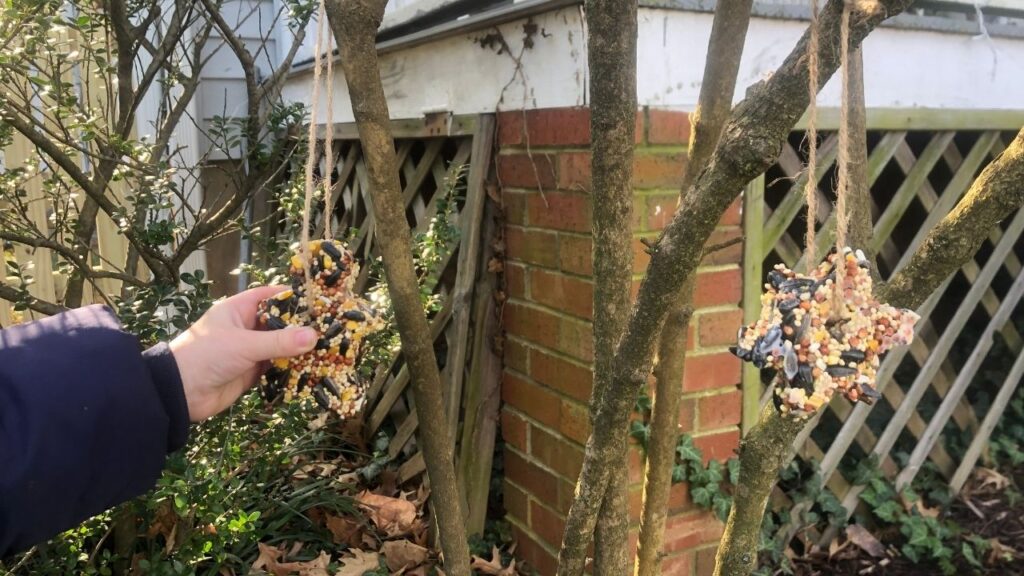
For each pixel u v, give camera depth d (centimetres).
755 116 83
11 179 201
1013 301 288
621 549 120
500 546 232
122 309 164
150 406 88
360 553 219
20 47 183
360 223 321
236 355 94
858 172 131
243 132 226
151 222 198
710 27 186
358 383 101
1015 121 261
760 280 204
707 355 197
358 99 95
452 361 233
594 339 119
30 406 81
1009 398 295
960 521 261
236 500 175
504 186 220
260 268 222
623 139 109
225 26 214
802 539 239
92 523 161
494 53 217
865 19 79
